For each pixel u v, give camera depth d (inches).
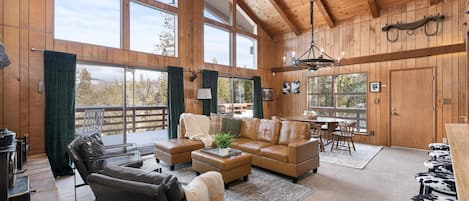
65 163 152.6
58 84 153.2
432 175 80.6
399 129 226.5
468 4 117.3
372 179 139.6
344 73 261.4
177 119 218.2
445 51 199.3
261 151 152.6
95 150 117.3
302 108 297.9
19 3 143.7
